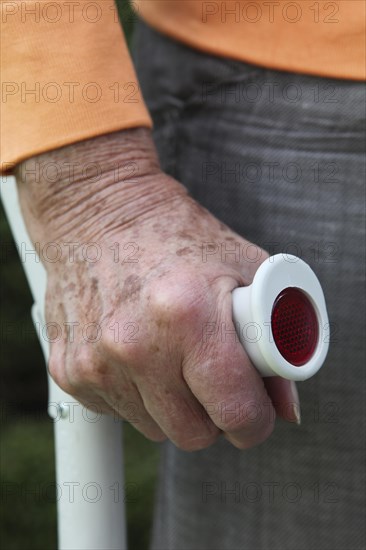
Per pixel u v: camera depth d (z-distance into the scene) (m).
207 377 0.45
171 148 0.56
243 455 0.55
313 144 0.51
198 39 0.52
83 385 0.47
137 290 0.45
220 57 0.52
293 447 0.54
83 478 0.50
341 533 0.54
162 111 0.56
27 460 1.05
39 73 0.47
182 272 0.45
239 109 0.52
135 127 0.48
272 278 0.44
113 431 0.51
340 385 0.52
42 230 0.48
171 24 0.53
